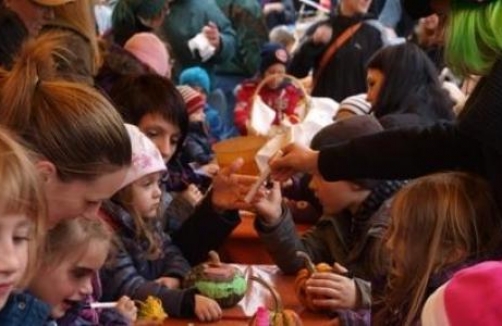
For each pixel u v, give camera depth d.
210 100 5.25
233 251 2.89
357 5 4.96
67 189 1.56
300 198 3.30
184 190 3.14
